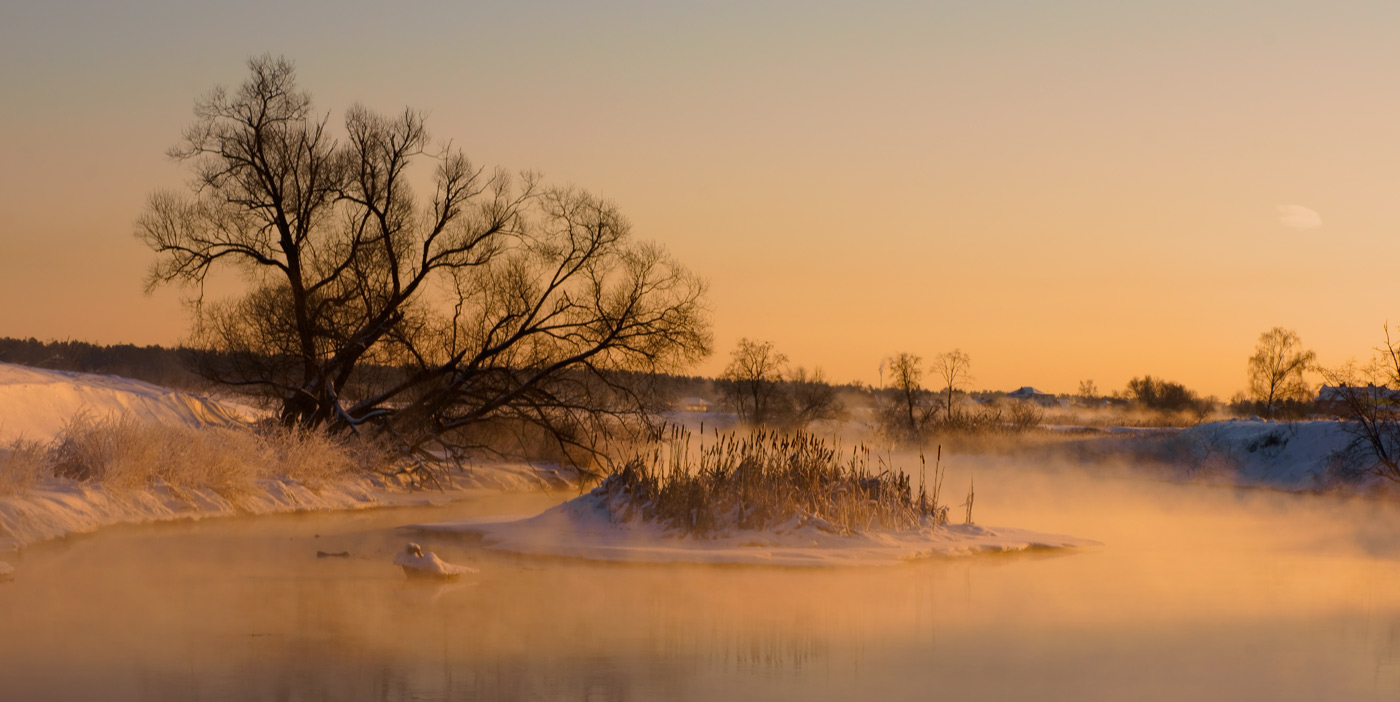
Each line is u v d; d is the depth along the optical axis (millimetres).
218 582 16359
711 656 12297
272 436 30672
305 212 35812
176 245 35844
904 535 21578
